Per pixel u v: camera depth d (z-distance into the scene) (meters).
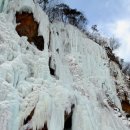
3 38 15.11
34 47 17.17
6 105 11.62
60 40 21.12
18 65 13.97
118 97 23.97
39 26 18.25
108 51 26.91
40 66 15.46
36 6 18.92
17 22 17.61
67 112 13.57
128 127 19.20
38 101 12.85
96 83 21.31
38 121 12.24
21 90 13.30
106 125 16.80
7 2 17.75
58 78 17.78
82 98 15.41
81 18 28.02
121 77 26.23
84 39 23.19
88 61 21.89
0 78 12.44
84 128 14.14
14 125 11.68
